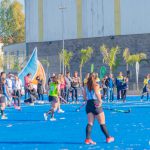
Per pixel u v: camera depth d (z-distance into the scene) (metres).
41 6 81.12
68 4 78.69
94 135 18.05
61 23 79.38
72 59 77.81
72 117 27.25
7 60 79.75
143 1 73.12
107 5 75.69
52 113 25.31
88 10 77.12
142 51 72.94
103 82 43.94
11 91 35.66
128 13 74.19
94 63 75.88
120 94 44.50
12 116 28.55
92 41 76.56
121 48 74.31
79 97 50.94
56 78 25.23
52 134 18.86
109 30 75.50
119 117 26.70
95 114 15.73
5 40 126.31
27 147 15.26
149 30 72.69
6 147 15.31
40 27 81.12
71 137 17.77
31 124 23.25
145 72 71.75
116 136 17.72
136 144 15.48
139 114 28.81
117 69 73.69
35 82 45.25
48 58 79.25
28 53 81.62
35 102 43.47
